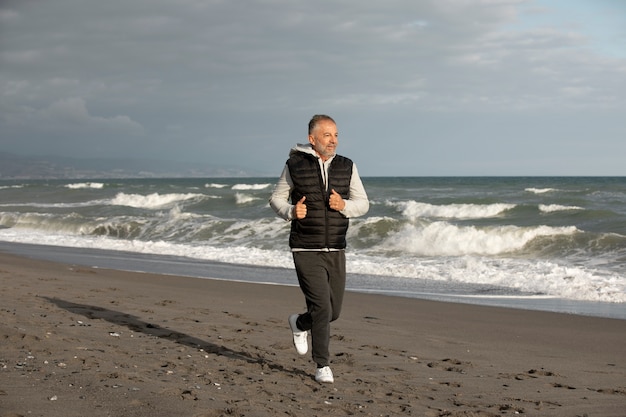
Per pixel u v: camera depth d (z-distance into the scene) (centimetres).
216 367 478
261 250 1848
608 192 4025
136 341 570
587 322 855
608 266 1452
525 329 798
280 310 874
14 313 675
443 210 2931
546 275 1295
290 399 393
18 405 329
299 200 432
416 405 400
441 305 993
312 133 433
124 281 1185
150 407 339
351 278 1363
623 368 582
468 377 504
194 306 877
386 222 2089
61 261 1627
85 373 409
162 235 2364
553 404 423
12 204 4191
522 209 2792
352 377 478
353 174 441
